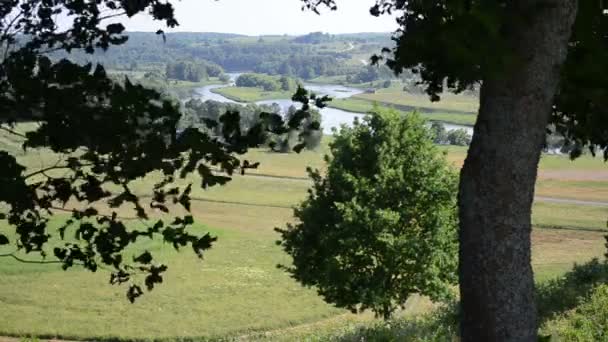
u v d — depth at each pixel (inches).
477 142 212.1
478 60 195.0
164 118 210.7
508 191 206.5
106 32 224.1
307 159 4426.7
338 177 1251.2
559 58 203.9
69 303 1530.5
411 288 1192.8
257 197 3282.5
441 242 1170.6
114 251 241.1
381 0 303.9
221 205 3053.6
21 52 203.8
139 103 204.5
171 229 240.7
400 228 1198.3
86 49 224.5
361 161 1267.2
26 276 1683.1
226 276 1834.4
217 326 1450.5
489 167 207.6
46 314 1460.4
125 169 211.5
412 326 653.3
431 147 1257.4
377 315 1203.2
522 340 208.1
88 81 203.8
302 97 227.9
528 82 202.1
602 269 766.5
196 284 1737.2
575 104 283.1
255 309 1567.4
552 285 751.1
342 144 1288.1
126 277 255.3
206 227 2522.1
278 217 2864.2
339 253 1182.9
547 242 2337.6
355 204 1172.5
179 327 1433.3
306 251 1238.3
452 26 212.4
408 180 1227.2
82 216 246.5
